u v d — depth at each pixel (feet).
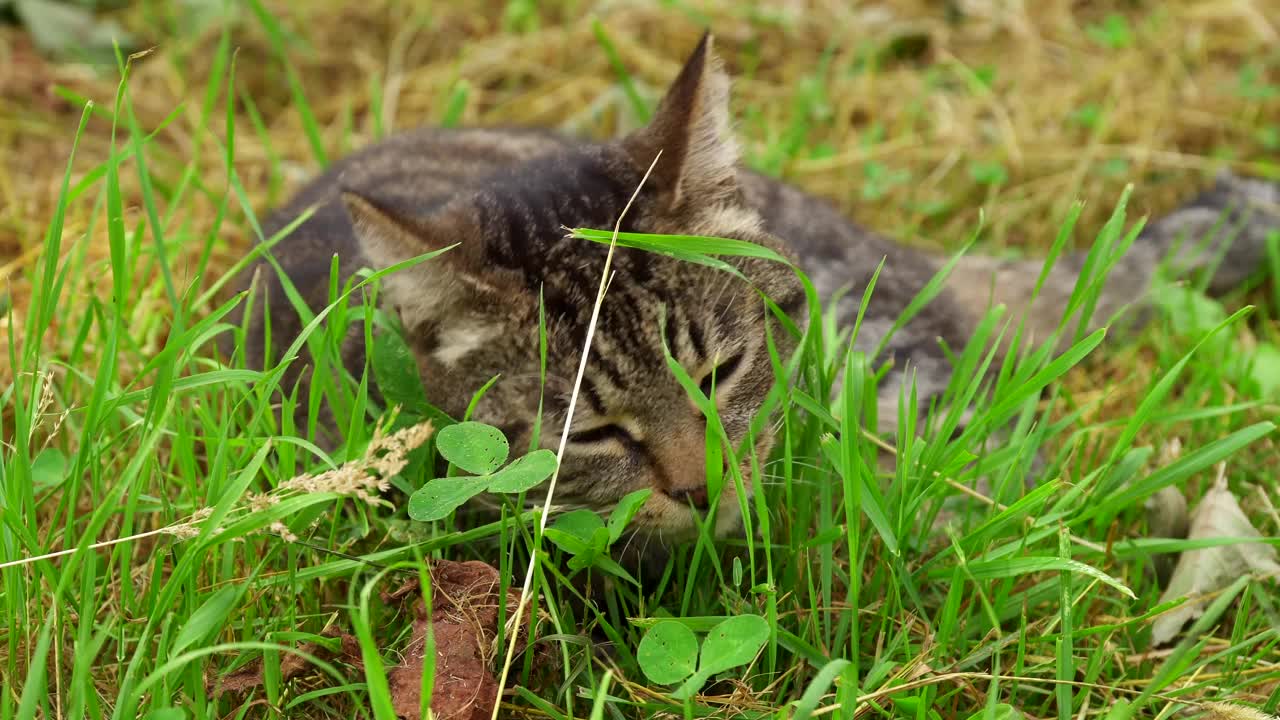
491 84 4.05
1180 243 3.28
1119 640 2.64
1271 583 2.70
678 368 2.49
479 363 2.61
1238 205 3.40
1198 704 2.45
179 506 2.59
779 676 2.53
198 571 2.50
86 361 2.93
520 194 2.66
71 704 2.37
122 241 2.56
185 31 4.04
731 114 2.88
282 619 2.52
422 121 3.86
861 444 2.66
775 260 2.66
